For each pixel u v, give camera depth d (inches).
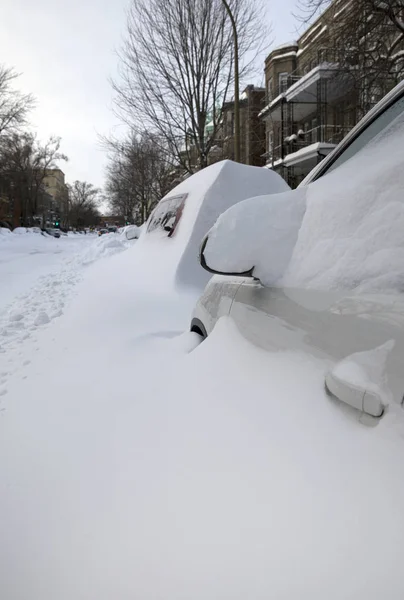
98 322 190.5
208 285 112.9
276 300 70.6
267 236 76.3
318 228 71.2
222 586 42.2
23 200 2586.1
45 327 215.9
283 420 54.2
